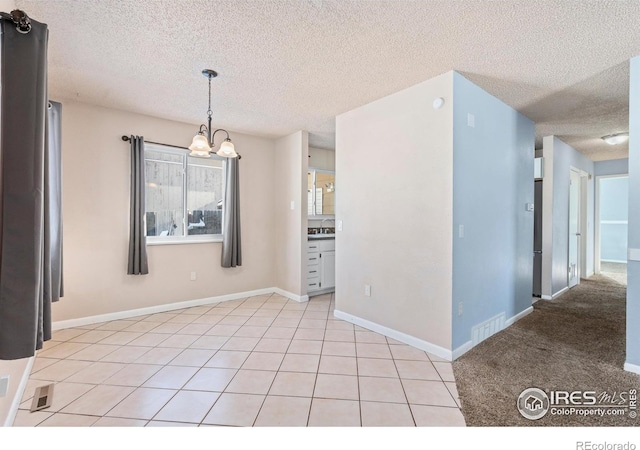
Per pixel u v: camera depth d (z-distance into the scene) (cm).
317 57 230
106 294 346
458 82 256
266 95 302
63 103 319
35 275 150
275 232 487
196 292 411
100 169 340
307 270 445
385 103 305
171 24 192
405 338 287
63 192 320
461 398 198
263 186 473
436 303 263
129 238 355
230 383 217
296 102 321
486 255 296
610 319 355
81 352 266
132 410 186
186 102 323
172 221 398
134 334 308
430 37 203
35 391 205
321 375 228
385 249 307
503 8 174
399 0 168
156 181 384
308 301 435
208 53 226
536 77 261
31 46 150
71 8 177
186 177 407
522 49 217
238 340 294
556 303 423
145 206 361
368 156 324
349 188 347
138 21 189
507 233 330
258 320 352
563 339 295
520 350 270
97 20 188
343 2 170
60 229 256
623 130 419
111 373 230
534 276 461
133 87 286
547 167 447
